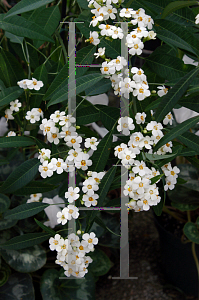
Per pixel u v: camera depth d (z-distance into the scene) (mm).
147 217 1489
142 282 1118
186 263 1001
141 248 1279
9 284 912
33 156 1094
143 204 620
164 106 628
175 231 1092
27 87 717
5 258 909
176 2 668
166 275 1111
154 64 703
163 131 779
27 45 812
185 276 1022
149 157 627
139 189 609
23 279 923
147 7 725
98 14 636
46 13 741
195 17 708
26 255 932
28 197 1043
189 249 977
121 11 638
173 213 1112
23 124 804
